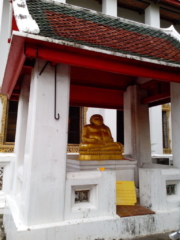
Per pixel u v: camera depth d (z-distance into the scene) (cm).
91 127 537
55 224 301
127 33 460
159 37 502
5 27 979
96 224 322
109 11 1131
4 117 905
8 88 478
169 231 370
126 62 334
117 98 669
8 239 360
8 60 323
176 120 436
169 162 1068
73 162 496
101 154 494
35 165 303
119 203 413
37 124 311
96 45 319
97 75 544
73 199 332
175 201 397
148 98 561
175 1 1253
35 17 349
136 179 513
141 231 350
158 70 361
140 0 1245
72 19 421
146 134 574
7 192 593
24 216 299
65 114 333
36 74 321
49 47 286
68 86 341
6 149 888
